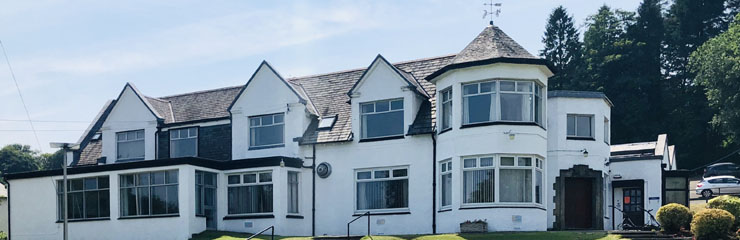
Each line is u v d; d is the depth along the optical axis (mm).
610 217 38625
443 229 33281
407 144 35062
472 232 31812
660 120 75062
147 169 35875
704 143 74875
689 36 79375
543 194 32906
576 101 36125
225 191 37000
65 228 33031
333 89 39500
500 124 31953
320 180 36844
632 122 73500
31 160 95125
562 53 83812
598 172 35906
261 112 38219
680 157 73875
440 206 33906
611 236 29266
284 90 37781
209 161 36156
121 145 42188
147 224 35625
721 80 65875
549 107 35844
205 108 41500
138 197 36156
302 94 38750
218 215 36750
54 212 38562
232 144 38781
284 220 35594
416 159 34812
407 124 35062
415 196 34594
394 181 35438
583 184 36000
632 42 76375
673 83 78000
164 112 41969
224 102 41312
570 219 35438
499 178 31953
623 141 74062
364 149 36000
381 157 35594
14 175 39656
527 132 32188
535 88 32969
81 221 37531
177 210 35000
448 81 33594
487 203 31969
